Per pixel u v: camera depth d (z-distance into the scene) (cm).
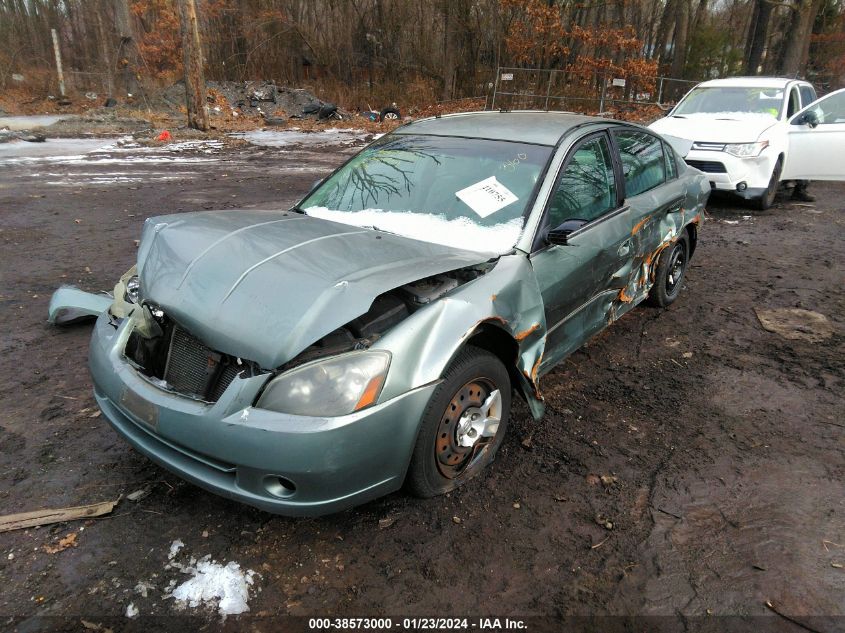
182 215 349
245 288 262
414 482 276
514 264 314
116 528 275
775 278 644
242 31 3572
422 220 353
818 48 3353
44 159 1381
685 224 522
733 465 330
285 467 232
